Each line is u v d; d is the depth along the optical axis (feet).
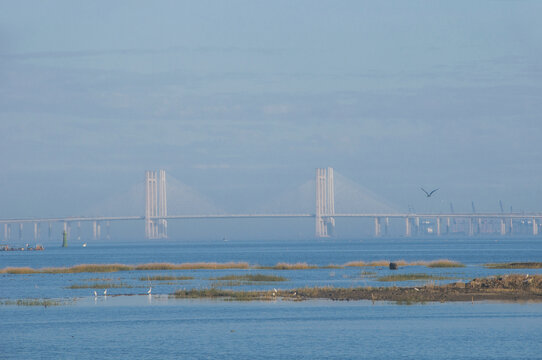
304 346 339.36
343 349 331.16
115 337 369.50
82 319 429.38
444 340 345.51
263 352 328.08
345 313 433.07
